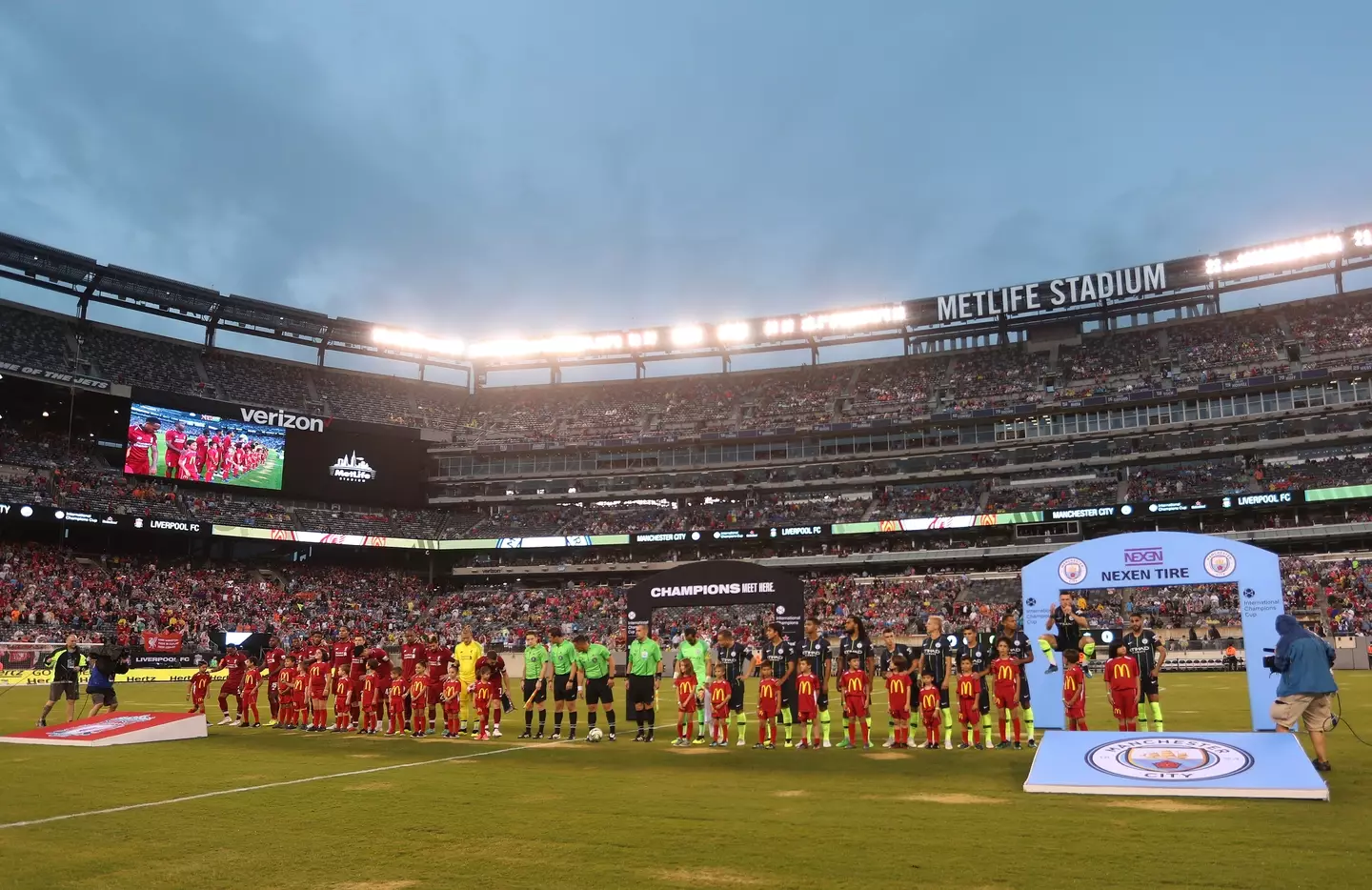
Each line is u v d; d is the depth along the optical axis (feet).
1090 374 225.56
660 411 254.47
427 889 23.43
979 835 28.43
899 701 52.60
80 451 208.74
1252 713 62.80
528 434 250.57
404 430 237.25
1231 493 190.60
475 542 230.27
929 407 231.71
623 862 25.85
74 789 40.01
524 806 34.94
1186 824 29.14
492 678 62.80
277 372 240.73
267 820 32.58
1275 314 221.25
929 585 205.36
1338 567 177.47
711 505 238.68
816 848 27.09
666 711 86.79
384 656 67.51
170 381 217.15
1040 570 69.00
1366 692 89.25
